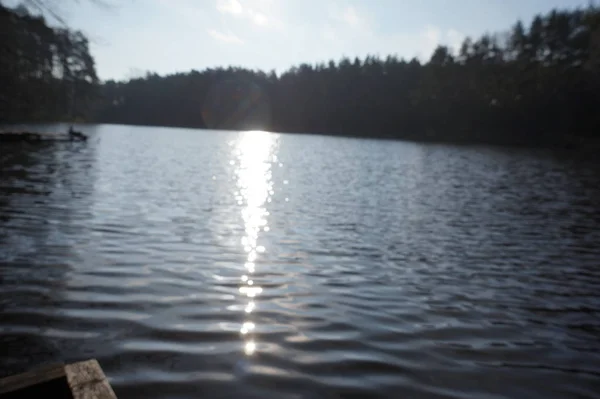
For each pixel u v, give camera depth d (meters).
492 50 86.81
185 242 10.13
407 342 5.67
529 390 4.72
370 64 121.50
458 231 12.74
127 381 4.42
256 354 5.12
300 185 21.95
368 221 13.66
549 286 8.32
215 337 5.51
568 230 13.35
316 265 8.92
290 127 127.25
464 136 83.25
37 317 5.81
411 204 17.23
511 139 76.50
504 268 9.37
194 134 88.12
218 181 21.94
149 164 28.06
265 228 12.09
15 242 9.30
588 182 27.34
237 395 4.27
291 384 4.53
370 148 61.19
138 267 8.16
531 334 6.16
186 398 4.18
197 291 7.11
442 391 4.58
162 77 152.00
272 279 7.91
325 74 127.06
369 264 9.18
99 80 80.31
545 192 22.17
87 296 6.63
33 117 69.62
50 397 3.00
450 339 5.84
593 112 68.94
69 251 8.88
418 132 96.12
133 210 13.38
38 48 26.03
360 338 5.71
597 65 65.44
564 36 74.81
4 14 17.06
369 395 4.41
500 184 25.14
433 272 8.87
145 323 5.80
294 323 6.06
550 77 72.38
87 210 12.94
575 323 6.63
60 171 21.53
